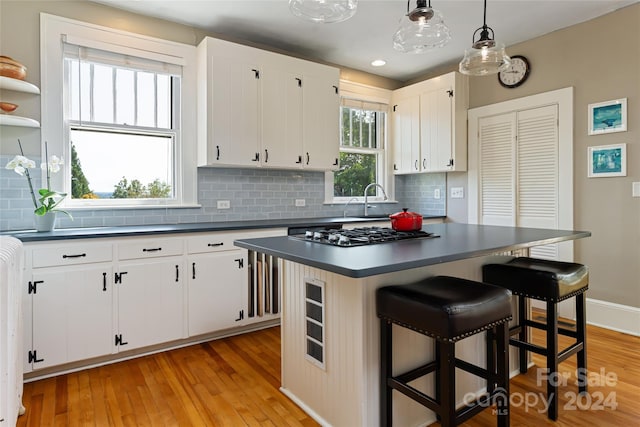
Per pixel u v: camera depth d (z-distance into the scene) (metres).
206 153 3.06
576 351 1.97
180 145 3.19
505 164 3.77
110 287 2.39
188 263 2.68
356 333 1.59
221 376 2.29
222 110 3.11
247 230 2.93
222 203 3.43
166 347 2.70
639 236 2.91
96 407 1.95
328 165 3.72
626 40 2.95
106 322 2.39
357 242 1.77
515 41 3.60
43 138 2.64
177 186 3.21
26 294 2.14
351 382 1.62
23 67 2.44
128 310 2.46
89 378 2.26
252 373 2.33
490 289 1.52
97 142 2.91
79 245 2.29
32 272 2.15
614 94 3.02
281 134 3.42
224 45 3.11
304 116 3.56
